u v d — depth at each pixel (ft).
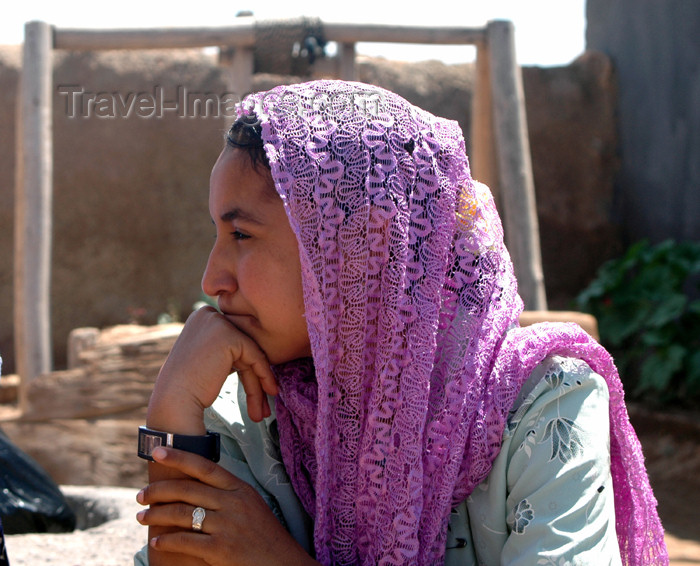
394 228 4.32
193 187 25.94
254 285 4.40
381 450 4.34
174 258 25.93
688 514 16.02
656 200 26.30
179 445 4.24
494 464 4.40
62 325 25.18
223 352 4.42
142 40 15.72
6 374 24.25
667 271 22.21
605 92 28.02
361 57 26.99
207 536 4.07
